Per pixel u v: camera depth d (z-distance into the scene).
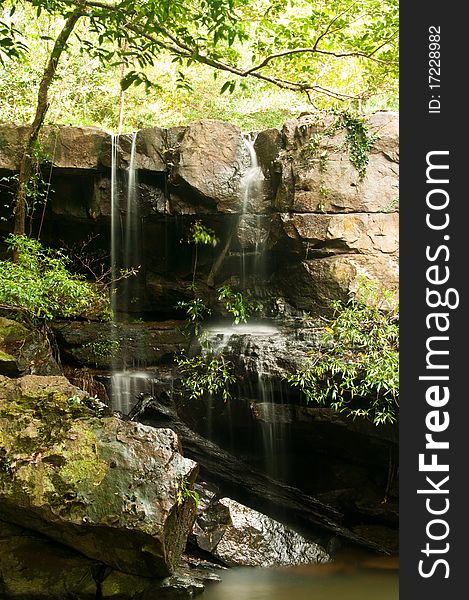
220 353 8.89
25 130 9.95
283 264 9.65
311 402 8.28
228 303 9.60
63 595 6.27
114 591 6.29
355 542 8.12
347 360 8.04
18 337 8.48
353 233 9.06
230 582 7.00
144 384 9.02
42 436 6.61
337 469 8.57
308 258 9.28
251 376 8.52
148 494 6.30
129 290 10.76
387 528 8.30
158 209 9.95
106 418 6.82
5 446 6.52
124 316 10.77
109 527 6.11
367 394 7.98
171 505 6.27
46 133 9.84
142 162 9.81
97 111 16.02
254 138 9.77
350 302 8.87
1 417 6.73
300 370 8.15
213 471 8.42
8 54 8.90
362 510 8.36
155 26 8.16
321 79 13.88
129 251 10.55
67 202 10.30
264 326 9.70
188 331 9.76
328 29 9.02
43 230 10.90
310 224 9.12
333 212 9.12
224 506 7.66
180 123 16.02
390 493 8.27
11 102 14.44
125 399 8.98
